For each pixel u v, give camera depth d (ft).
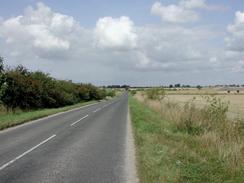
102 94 322.96
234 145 41.73
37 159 39.93
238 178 30.07
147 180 29.76
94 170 34.55
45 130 69.31
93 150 46.09
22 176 32.01
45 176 32.01
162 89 192.34
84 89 238.68
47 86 147.95
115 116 107.86
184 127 63.82
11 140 55.11
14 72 123.13
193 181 29.14
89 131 67.82
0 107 106.32
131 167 35.91
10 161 38.73
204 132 54.34
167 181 29.14
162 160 37.27
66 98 173.37
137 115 101.86
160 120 85.46
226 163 35.17
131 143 52.31
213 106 62.95
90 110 141.38
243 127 53.16
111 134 63.21
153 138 53.31
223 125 55.42
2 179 30.94
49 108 149.38
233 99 256.32
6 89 115.34
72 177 31.73
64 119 96.27
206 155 40.68
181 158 38.65
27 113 107.86
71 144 51.26
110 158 40.63
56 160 39.40
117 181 30.42
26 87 124.57
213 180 29.40
